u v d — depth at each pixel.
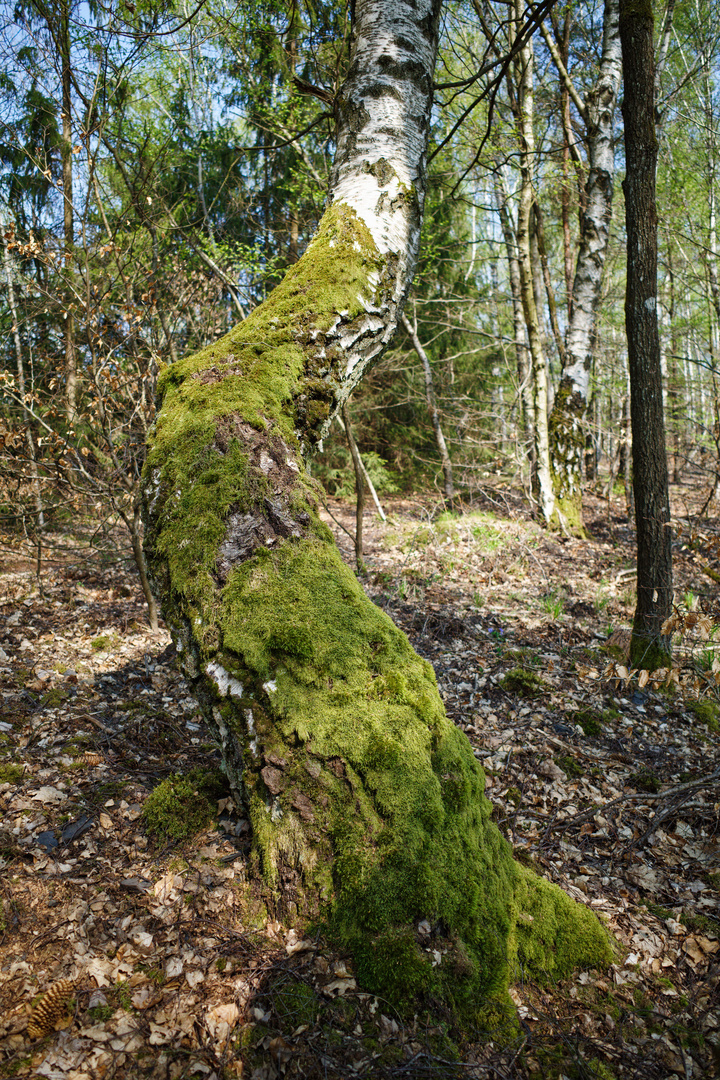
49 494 7.38
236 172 11.77
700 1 12.29
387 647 2.33
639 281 4.52
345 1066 1.75
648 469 4.71
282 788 2.13
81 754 3.24
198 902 2.23
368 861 2.03
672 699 4.57
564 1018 2.06
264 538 2.39
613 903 2.63
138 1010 1.89
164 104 8.52
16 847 2.46
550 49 9.93
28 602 5.62
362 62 3.20
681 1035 2.04
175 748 3.42
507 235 12.54
